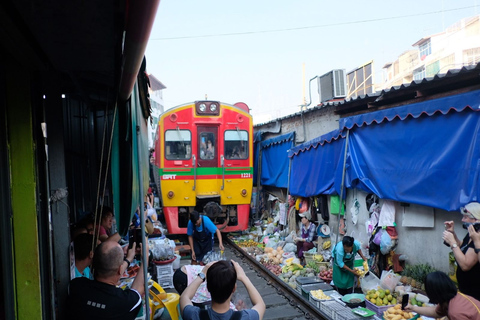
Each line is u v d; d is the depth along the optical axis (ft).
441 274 10.07
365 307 17.34
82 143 19.56
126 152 9.94
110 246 8.59
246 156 35.19
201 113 34.06
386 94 21.08
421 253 19.34
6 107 7.44
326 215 28.12
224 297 7.01
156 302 13.37
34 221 7.51
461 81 16.84
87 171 20.63
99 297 8.11
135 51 6.22
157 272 20.21
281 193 39.40
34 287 7.51
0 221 7.09
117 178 10.00
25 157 7.50
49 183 9.77
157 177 36.37
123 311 8.16
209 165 34.40
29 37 6.88
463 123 15.80
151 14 5.12
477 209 12.19
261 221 41.04
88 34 6.71
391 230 20.67
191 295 7.97
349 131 23.36
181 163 33.63
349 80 49.47
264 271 24.89
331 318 16.60
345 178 24.02
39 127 8.48
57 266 9.66
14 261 7.43
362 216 24.12
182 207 34.35
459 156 15.98
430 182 17.38
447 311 9.86
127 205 10.12
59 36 6.80
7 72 7.44
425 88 18.35
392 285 17.72
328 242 25.99
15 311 7.38
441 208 16.76
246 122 35.19
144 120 16.71
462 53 91.81
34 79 8.52
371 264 21.29
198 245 21.66
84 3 5.42
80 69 9.16
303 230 28.45
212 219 34.14
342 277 19.11
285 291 21.06
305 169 30.25
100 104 17.57
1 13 5.65
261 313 7.31
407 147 18.84
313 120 32.19
